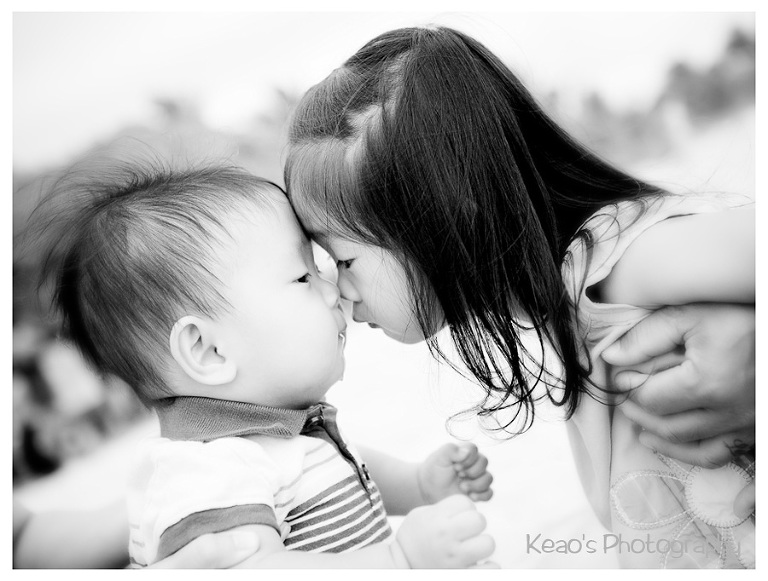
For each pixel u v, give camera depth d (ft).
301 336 3.34
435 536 2.91
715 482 3.48
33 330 5.33
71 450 5.40
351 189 3.37
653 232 3.34
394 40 3.67
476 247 3.41
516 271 3.46
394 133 3.34
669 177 5.17
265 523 2.96
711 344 3.26
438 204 3.36
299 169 3.50
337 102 3.52
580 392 3.57
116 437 5.53
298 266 3.43
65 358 5.48
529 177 3.55
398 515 4.25
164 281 3.28
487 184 3.41
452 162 3.37
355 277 3.58
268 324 3.29
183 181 3.57
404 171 3.34
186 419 3.32
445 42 3.57
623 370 3.47
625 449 3.60
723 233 3.22
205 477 3.01
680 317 3.31
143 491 3.26
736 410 3.34
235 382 3.34
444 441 5.29
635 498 3.59
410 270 3.42
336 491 3.36
